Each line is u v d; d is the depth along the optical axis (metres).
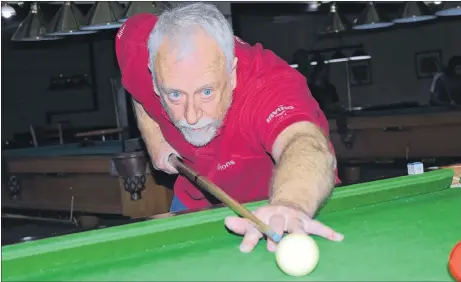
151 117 2.48
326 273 1.29
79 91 8.06
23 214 5.37
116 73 8.01
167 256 1.48
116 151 4.56
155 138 2.58
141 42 2.31
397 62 8.61
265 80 1.93
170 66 1.75
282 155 1.67
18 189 5.00
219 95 1.80
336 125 5.62
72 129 7.41
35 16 5.14
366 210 1.80
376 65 8.66
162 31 1.77
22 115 7.79
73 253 1.46
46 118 7.94
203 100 1.79
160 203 4.18
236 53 1.98
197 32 1.74
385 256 1.38
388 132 5.37
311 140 1.68
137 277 1.36
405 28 8.52
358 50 7.80
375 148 5.48
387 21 6.21
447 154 5.08
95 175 4.39
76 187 4.56
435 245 1.45
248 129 1.96
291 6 8.16
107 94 8.09
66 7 5.06
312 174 1.56
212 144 2.14
